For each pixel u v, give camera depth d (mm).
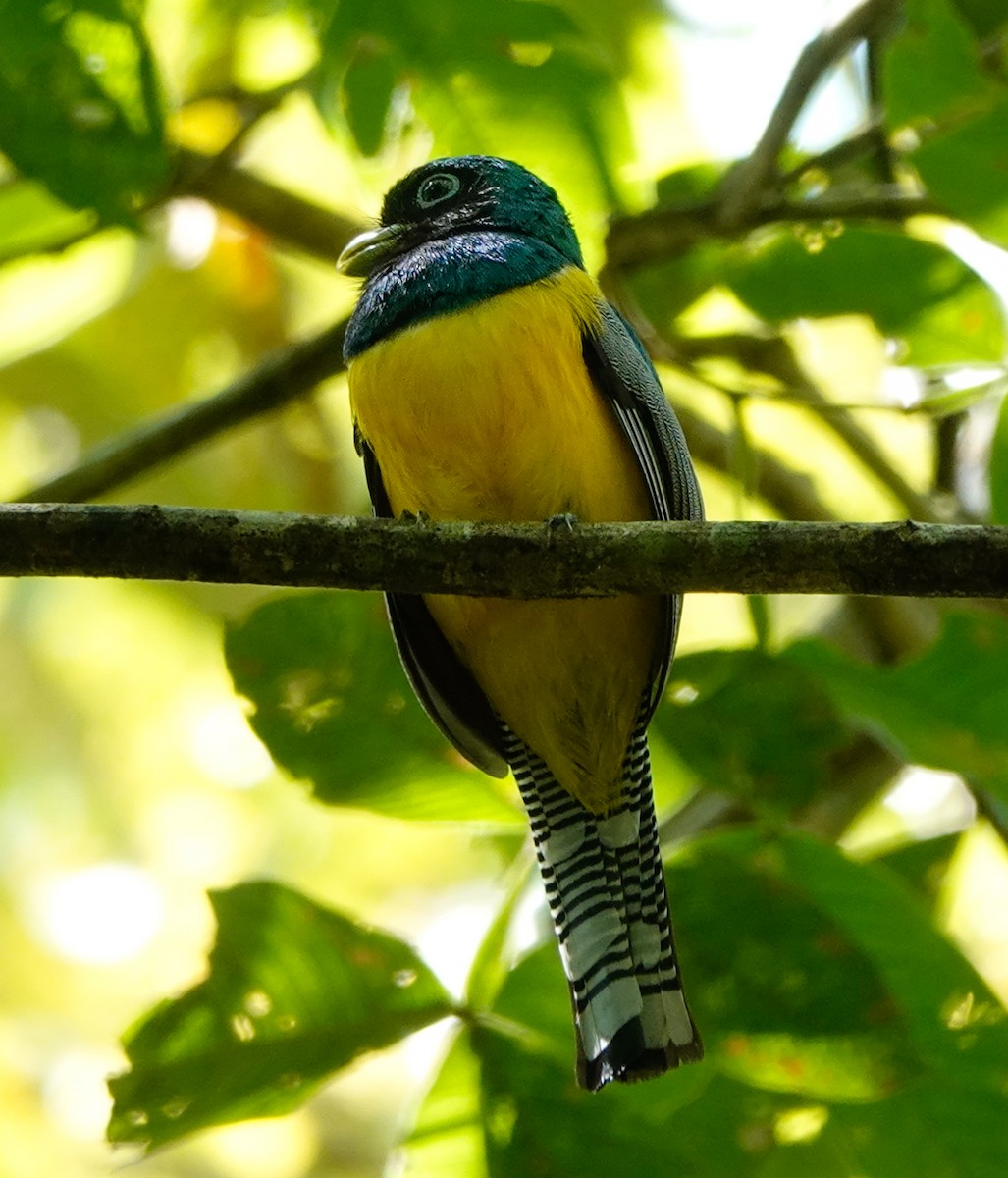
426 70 11102
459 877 17344
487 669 10008
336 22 10852
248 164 14680
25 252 11000
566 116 11430
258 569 7945
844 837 11266
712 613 15031
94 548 7887
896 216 11266
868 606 12609
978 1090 8523
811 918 8398
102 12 9711
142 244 13414
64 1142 15922
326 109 11094
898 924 8367
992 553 7438
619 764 9898
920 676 8727
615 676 9883
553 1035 8273
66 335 14734
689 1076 8648
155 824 17719
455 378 9203
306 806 17547
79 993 17219
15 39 9703
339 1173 16000
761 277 11430
